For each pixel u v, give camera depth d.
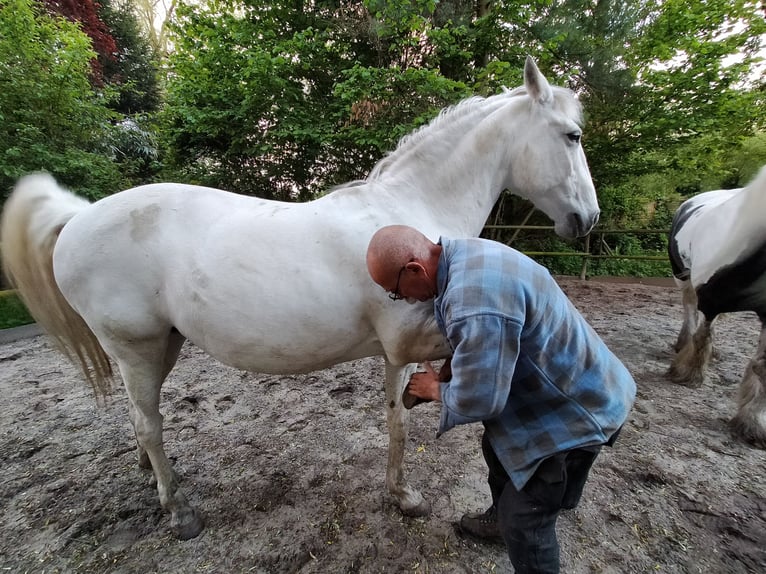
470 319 0.76
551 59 5.12
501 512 1.00
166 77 6.37
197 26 5.42
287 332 1.14
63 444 1.96
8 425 2.14
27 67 4.68
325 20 5.38
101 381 1.52
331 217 1.18
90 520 1.46
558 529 1.39
